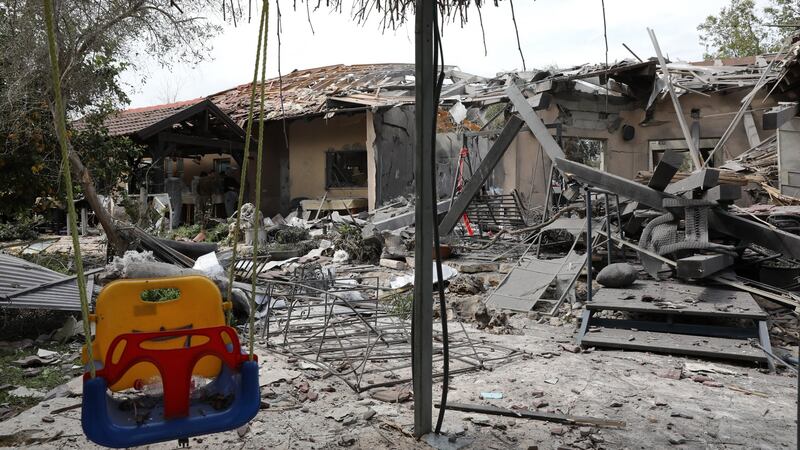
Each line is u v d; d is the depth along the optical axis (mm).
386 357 5574
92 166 11320
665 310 6074
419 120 3682
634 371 5211
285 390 4688
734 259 7676
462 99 15375
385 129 17078
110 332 3141
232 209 19156
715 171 7086
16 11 8289
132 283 3201
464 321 7289
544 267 8734
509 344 6184
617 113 16625
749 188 12211
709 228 7594
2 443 3691
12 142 9430
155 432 2561
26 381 4906
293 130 19453
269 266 11195
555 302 7941
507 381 4922
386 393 4570
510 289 8297
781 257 8016
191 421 2627
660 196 7602
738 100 15289
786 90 11148
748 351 5465
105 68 10125
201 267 8492
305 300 7961
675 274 7816
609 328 6520
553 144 9203
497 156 9875
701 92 15273
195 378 3316
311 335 6457
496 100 14828
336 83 19781
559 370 5234
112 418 2672
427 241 3750
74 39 8945
